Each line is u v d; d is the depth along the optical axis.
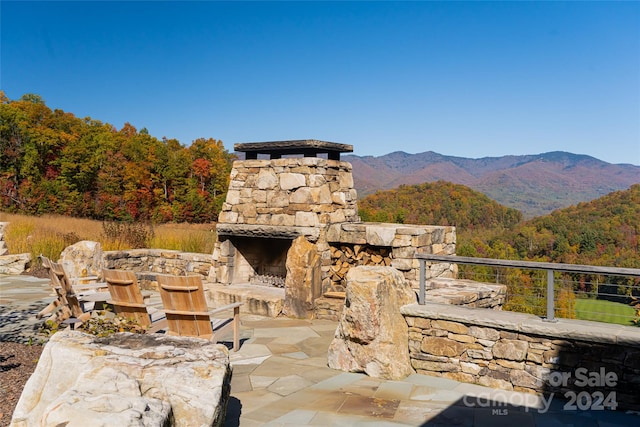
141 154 53.28
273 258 11.39
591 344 5.09
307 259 9.04
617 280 15.20
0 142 49.59
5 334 7.08
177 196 52.41
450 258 6.04
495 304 8.72
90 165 50.44
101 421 2.89
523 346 5.44
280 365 6.29
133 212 48.38
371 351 5.89
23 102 58.44
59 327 7.45
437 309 6.06
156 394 3.50
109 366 3.60
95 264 11.71
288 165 9.73
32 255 14.36
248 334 7.86
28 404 3.69
